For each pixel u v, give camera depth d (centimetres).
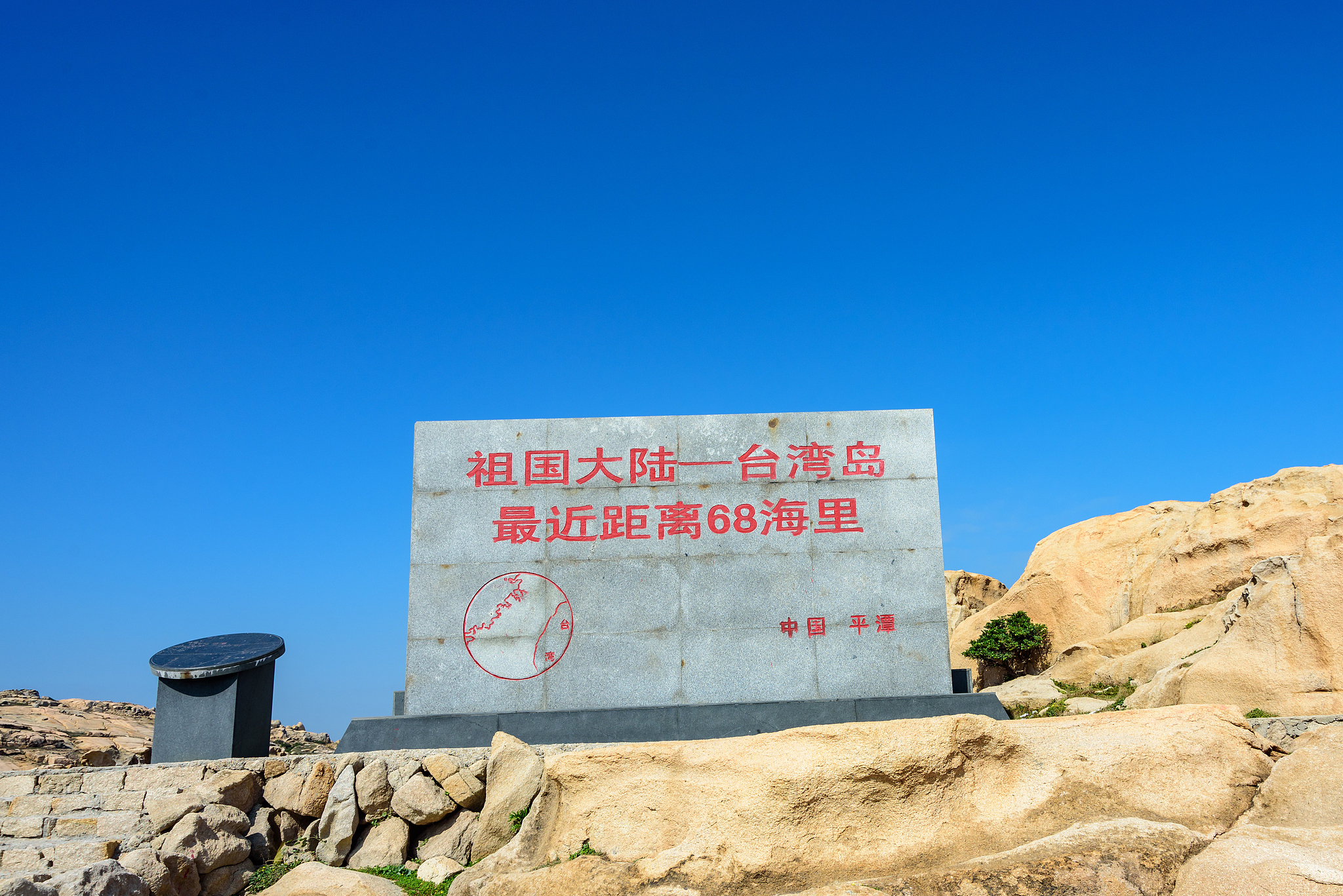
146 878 775
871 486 1111
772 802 677
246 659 994
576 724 1023
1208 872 550
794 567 1088
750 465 1114
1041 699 1806
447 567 1088
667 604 1077
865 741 684
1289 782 639
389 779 954
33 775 919
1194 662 1380
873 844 663
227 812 896
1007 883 569
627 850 714
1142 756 672
